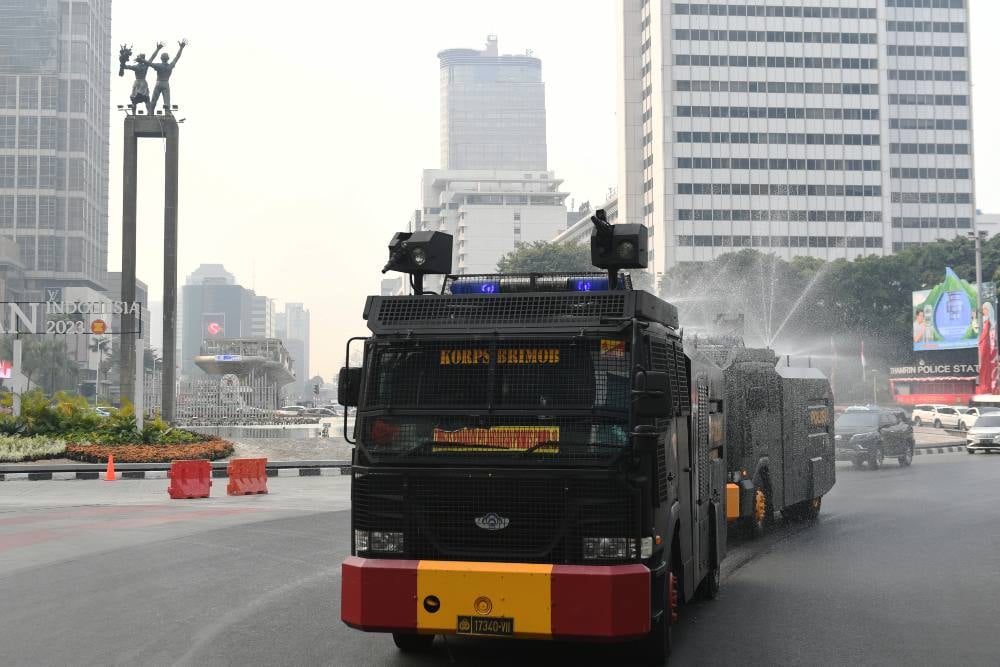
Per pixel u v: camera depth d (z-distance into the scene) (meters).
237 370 65.31
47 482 28.39
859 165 136.00
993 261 92.75
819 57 136.50
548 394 7.25
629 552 6.97
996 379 66.31
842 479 28.52
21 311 35.62
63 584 11.63
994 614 10.01
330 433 45.72
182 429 39.19
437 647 8.53
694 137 133.62
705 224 132.50
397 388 7.51
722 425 12.09
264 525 17.81
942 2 141.75
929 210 139.12
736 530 15.70
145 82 42.16
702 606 10.49
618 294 7.48
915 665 7.91
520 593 6.91
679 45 134.50
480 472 7.18
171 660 7.99
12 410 35.69
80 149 185.12
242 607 10.27
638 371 7.18
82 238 184.00
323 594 11.02
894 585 11.79
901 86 140.62
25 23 185.00
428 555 7.24
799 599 10.88
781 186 134.38
